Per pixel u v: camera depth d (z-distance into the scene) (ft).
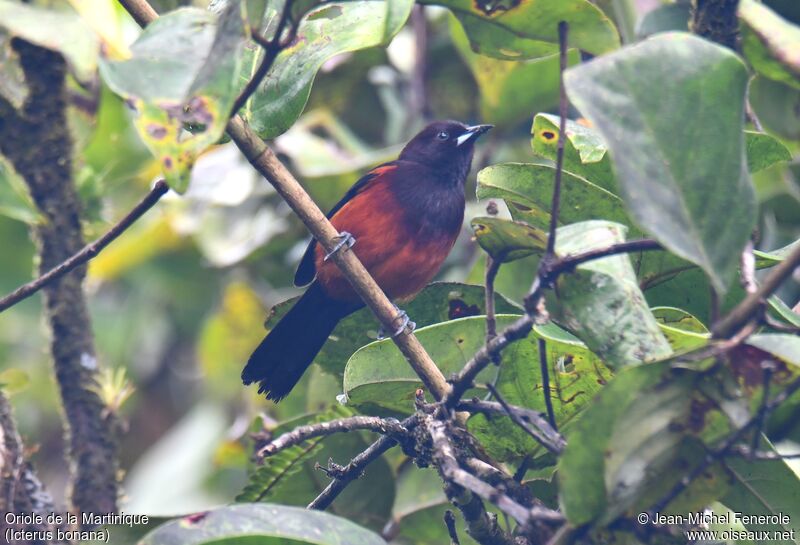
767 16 18.71
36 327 44.14
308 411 29.76
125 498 27.09
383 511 26.43
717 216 14.20
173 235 41.52
